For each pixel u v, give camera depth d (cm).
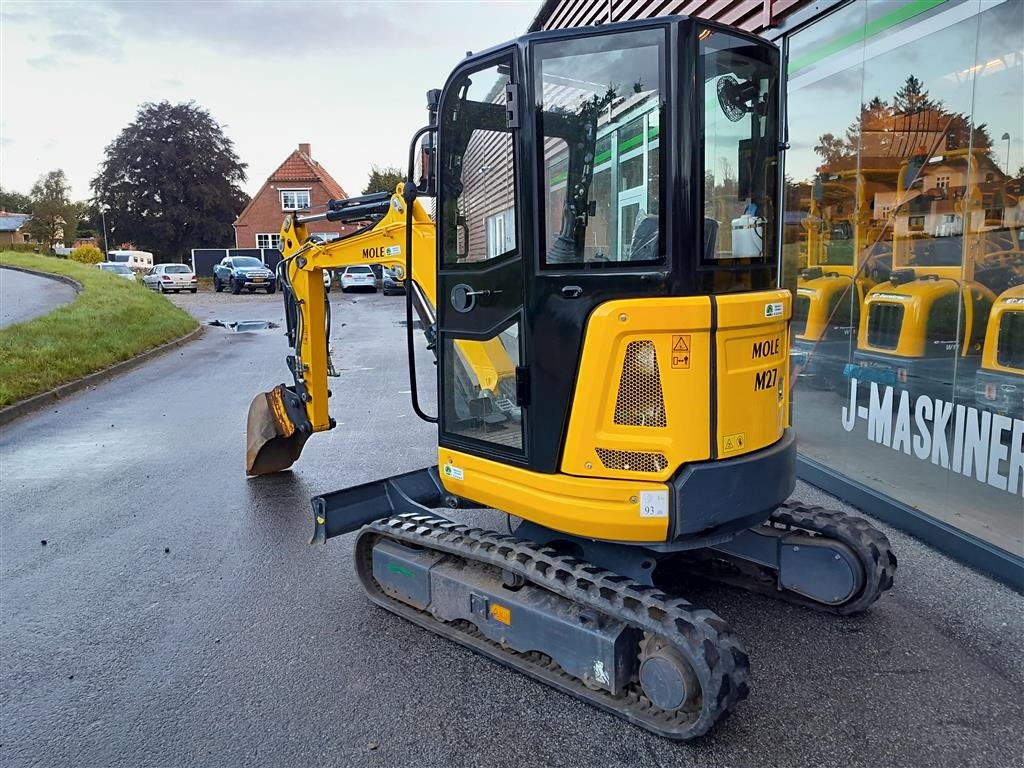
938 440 499
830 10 547
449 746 292
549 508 319
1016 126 456
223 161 5725
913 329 524
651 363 292
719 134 299
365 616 398
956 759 278
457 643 367
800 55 589
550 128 299
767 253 334
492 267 328
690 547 310
